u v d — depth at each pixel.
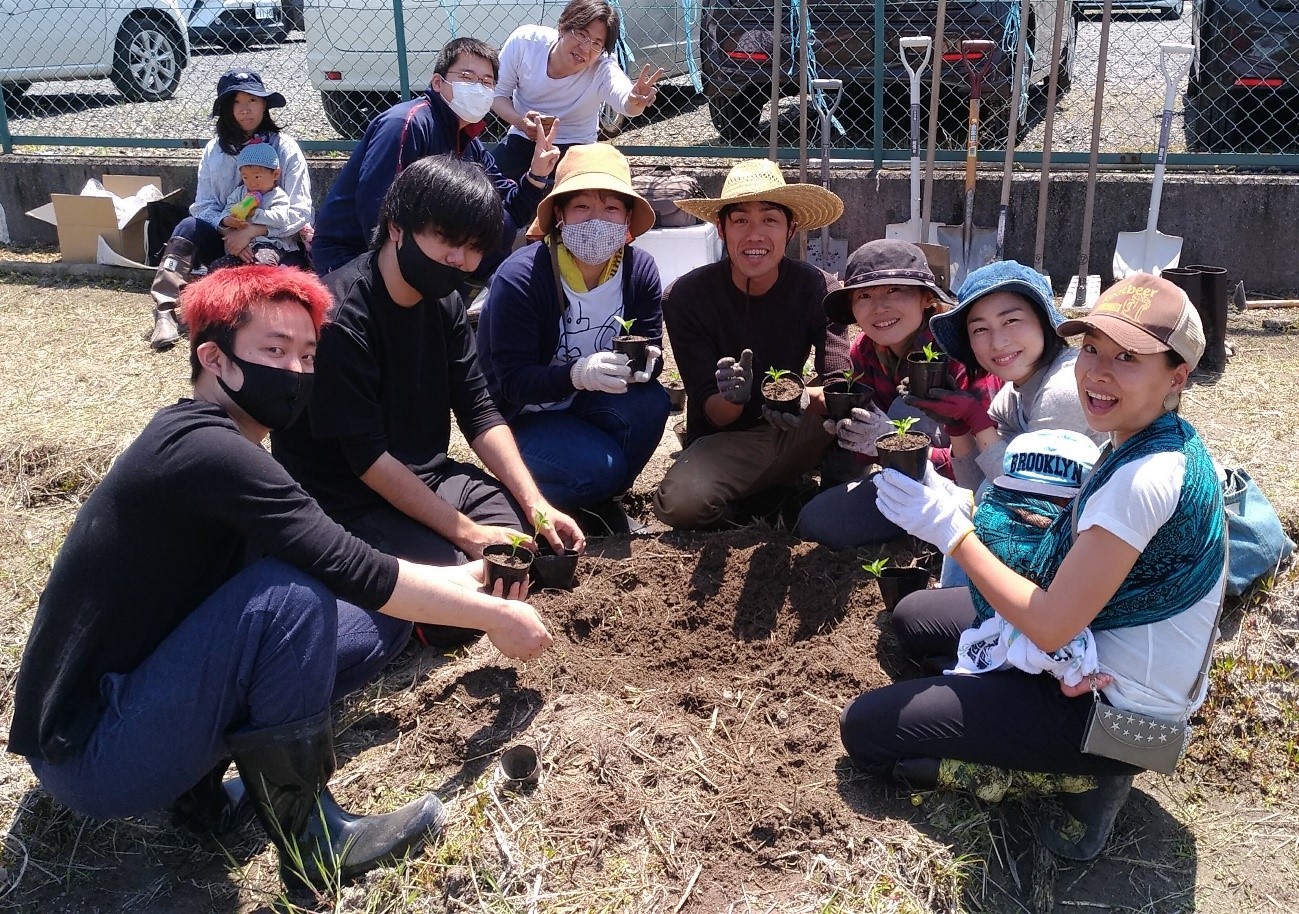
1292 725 2.98
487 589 2.90
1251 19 6.30
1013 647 2.46
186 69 10.20
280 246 6.39
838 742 2.85
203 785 2.66
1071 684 2.38
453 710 3.01
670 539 3.88
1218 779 2.89
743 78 7.13
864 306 3.56
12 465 4.58
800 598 3.40
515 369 3.93
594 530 4.05
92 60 9.42
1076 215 6.54
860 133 7.59
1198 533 2.29
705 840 2.57
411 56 7.64
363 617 2.98
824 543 3.64
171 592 2.36
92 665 2.34
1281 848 2.67
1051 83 6.10
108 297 6.98
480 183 3.02
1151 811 2.79
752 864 2.53
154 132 9.02
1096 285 6.02
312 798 2.47
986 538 2.61
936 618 2.99
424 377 3.41
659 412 4.11
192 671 2.28
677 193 6.55
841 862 2.50
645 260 4.11
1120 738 2.38
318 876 2.49
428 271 3.04
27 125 9.38
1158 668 2.37
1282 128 6.50
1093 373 2.28
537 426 4.00
